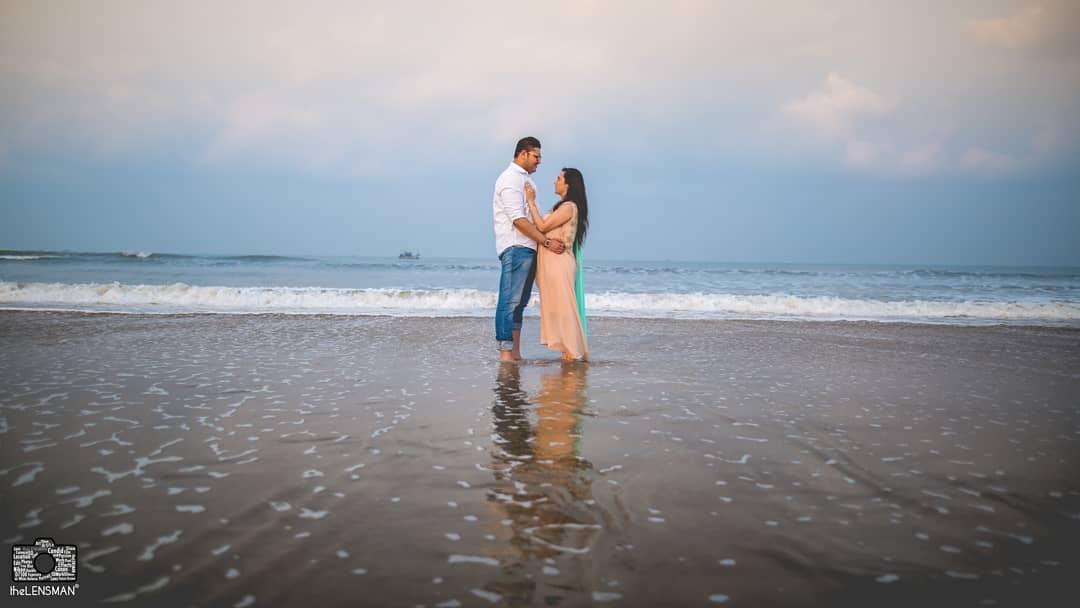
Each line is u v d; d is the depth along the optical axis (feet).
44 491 7.75
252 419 11.73
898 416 12.81
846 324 33.30
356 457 9.43
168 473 8.52
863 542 6.64
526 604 5.28
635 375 17.30
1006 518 7.37
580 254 20.33
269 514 7.13
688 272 105.19
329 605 5.22
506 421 11.89
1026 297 59.47
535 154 19.58
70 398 13.24
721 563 6.10
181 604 5.20
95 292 39.34
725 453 9.93
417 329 28.09
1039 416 12.96
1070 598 5.50
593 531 6.83
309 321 30.63
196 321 29.45
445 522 7.00
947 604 5.38
